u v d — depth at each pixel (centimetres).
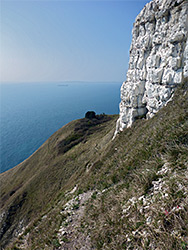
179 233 378
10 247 1290
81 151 4462
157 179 645
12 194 4547
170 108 1375
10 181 5719
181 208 425
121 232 549
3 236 2873
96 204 952
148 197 590
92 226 774
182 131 764
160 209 481
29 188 3972
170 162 671
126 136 2156
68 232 877
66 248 756
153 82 1884
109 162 1630
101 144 3656
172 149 714
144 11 2006
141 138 1370
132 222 545
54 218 1190
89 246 662
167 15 1650
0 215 3362
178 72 1556
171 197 479
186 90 1362
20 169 6216
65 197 1653
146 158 919
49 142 6812
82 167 3111
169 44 1633
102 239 619
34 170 5369
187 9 1423
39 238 1070
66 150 5369
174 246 364
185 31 1468
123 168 1109
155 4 1783
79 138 6009
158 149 864
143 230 479
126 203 679
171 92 1639
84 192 1382
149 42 1992
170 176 592
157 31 1802
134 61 2286
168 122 1046
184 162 599
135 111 2294
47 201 3019
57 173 3931
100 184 1262
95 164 2112
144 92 2180
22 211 3281
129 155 1244
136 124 2216
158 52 1820
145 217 514
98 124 7356
